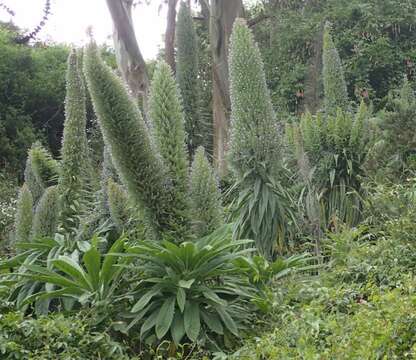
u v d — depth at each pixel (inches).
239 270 206.4
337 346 152.6
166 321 190.7
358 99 513.0
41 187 293.7
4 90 594.9
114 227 244.2
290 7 612.4
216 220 219.8
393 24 557.0
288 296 210.7
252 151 279.4
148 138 215.5
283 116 469.7
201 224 218.4
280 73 558.6
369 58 528.1
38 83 607.8
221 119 420.5
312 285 216.2
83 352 184.9
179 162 219.3
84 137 256.5
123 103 211.9
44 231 242.7
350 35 547.2
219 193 223.0
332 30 547.2
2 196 479.2
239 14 435.8
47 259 219.3
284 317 191.6
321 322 173.0
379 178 281.9
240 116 283.3
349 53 550.0
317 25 546.0
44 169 281.1
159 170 215.6
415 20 551.8
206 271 199.9
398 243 230.1
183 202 217.0
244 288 211.9
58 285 207.2
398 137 294.0
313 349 154.5
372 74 540.4
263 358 173.5
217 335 200.4
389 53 533.6
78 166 253.8
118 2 434.0
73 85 255.9
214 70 430.6
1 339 180.1
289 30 563.8
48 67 629.6
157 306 198.4
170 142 219.5
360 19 554.9
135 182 214.2
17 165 561.0
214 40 431.8
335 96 350.0
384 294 182.5
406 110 302.4
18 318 187.3
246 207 276.4
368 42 546.9
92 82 211.0
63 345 183.2
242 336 197.3
